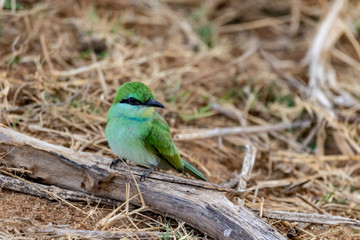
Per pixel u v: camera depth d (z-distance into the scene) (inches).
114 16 677.3
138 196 338.0
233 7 769.6
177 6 745.0
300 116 545.0
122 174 339.6
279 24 759.1
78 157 344.5
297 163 479.5
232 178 417.7
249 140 503.5
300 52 695.7
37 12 610.2
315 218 348.2
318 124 518.6
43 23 607.8
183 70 575.5
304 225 361.4
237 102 578.9
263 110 565.9
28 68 529.3
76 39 613.3
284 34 737.6
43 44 526.9
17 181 338.3
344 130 511.5
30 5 639.1
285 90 601.6
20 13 596.4
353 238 356.8
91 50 586.9
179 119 518.9
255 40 714.2
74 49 594.9
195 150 472.4
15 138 344.8
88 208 340.2
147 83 532.1
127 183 337.4
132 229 320.8
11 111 444.8
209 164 454.3
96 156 351.3
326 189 439.2
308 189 438.6
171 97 534.6
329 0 766.5
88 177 340.2
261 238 297.9
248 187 426.9
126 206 330.3
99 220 328.5
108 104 477.4
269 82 604.7
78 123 455.2
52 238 297.4
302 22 761.6
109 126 357.1
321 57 622.8
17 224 305.6
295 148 510.9
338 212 403.2
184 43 661.3
